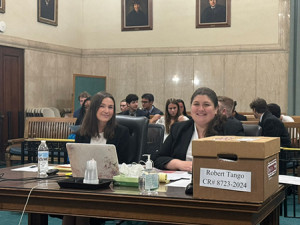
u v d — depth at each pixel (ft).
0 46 34.32
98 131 13.61
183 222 8.69
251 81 40.75
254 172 8.21
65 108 41.42
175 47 42.37
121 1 43.39
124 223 18.12
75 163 10.87
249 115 36.42
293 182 10.28
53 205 9.55
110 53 43.78
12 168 13.00
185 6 42.09
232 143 8.31
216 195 8.46
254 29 40.68
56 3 40.24
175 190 9.48
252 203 8.21
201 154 8.55
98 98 13.46
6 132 34.96
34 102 37.76
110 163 10.62
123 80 43.57
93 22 44.16
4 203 9.91
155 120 25.73
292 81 39.73
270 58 40.32
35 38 37.88
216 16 41.37
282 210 20.57
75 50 43.11
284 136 21.22
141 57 43.14
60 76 40.98
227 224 8.39
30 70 37.29
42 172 11.44
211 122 12.60
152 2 42.86
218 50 41.34
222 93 41.39
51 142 21.85
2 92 34.58
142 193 9.17
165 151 13.20
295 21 39.73
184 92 42.22
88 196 9.25
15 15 35.60
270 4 40.29
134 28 43.21
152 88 42.96
